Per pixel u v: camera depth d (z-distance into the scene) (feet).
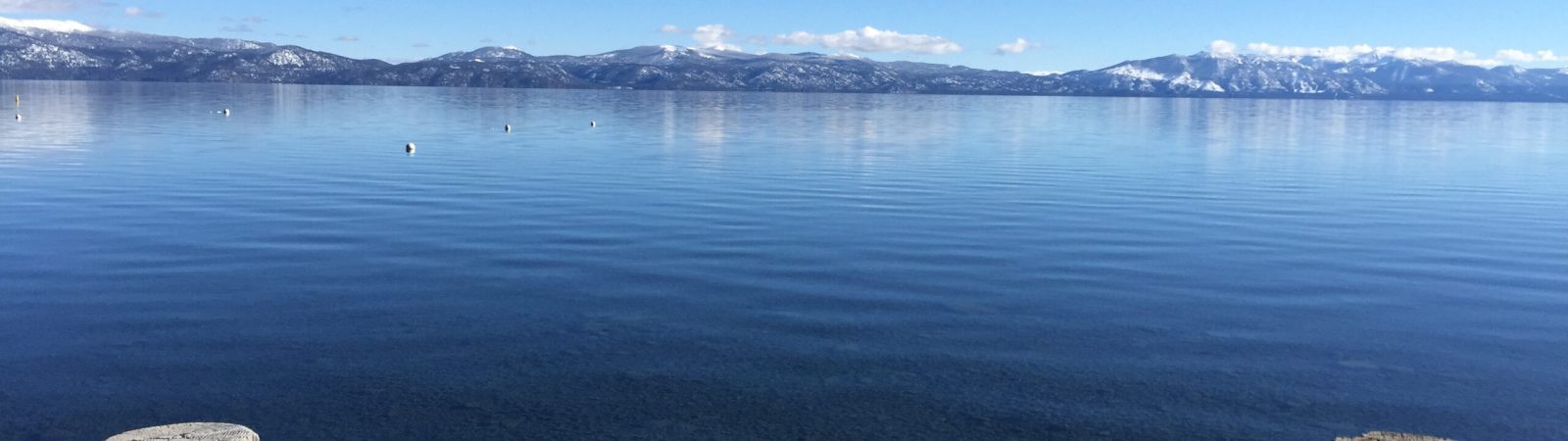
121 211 60.08
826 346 33.37
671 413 27.76
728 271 44.14
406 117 189.16
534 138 128.67
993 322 36.40
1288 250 50.83
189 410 27.66
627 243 50.67
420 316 36.63
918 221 58.75
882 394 29.14
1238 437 26.50
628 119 188.65
